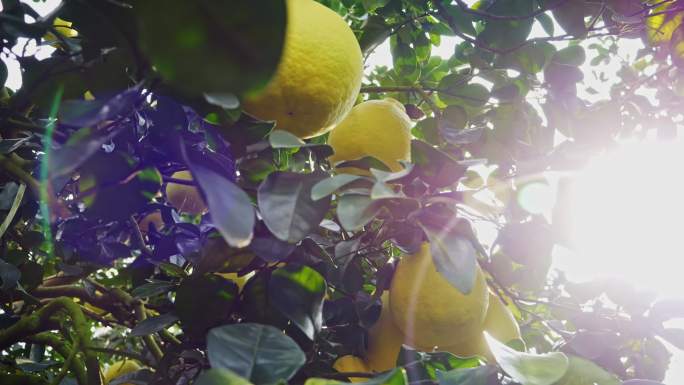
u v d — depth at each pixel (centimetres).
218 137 72
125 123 67
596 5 103
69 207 89
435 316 84
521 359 65
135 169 66
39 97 71
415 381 71
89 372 82
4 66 74
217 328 56
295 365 55
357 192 65
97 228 89
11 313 95
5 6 69
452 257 63
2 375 82
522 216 87
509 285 104
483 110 111
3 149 75
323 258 79
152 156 71
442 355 72
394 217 71
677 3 104
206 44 41
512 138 99
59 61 73
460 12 104
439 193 69
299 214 63
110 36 68
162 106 69
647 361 93
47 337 97
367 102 97
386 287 93
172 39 41
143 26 41
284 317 75
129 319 105
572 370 70
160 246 84
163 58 41
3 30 65
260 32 41
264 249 69
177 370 82
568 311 97
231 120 67
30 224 95
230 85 41
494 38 102
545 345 116
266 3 41
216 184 51
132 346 144
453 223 67
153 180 67
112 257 91
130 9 58
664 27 108
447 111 102
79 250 91
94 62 70
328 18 76
